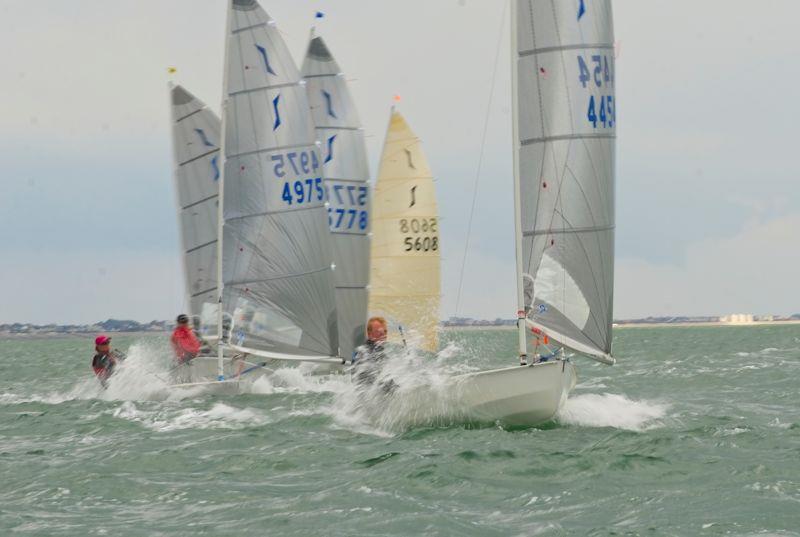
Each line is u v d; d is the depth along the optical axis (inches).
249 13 3403.1
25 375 5930.1
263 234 3410.4
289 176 3400.6
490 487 1779.0
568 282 2407.7
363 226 4192.9
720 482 1793.8
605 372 4936.0
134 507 1674.5
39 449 2319.1
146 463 2064.5
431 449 2143.2
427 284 4795.8
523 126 2440.9
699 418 2610.7
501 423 2373.3
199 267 4325.8
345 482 1836.9
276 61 3398.1
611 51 2470.5
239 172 3425.2
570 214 2410.2
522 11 2439.7
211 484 1845.5
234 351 3550.7
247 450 2208.4
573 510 1614.2
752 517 1540.4
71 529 1524.4
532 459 1990.7
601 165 2434.8
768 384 3981.3
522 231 2439.7
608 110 2454.5
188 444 2308.1
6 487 1849.2
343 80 4190.5
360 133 4200.3
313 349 3415.4
